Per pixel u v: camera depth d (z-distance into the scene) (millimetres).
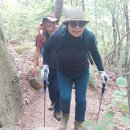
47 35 2447
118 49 7086
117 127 2488
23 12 6008
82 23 1767
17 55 3926
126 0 6520
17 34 5309
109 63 6812
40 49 2535
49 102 2963
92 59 2008
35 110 2713
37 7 6012
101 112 3066
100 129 1838
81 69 1936
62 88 1957
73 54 1857
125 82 2166
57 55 1913
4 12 5910
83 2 6391
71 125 2490
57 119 2514
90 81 4043
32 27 5777
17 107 2451
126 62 6922
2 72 2277
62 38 1819
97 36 6906
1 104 2051
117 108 3174
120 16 7086
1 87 2162
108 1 6500
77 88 2000
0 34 2510
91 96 3775
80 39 1831
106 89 4355
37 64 2609
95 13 6570
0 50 2375
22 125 2340
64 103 1952
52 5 5336
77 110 2037
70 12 1784
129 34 6895
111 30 7406
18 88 2570
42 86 3242
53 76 2412
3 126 1957
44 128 2127
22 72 3275
